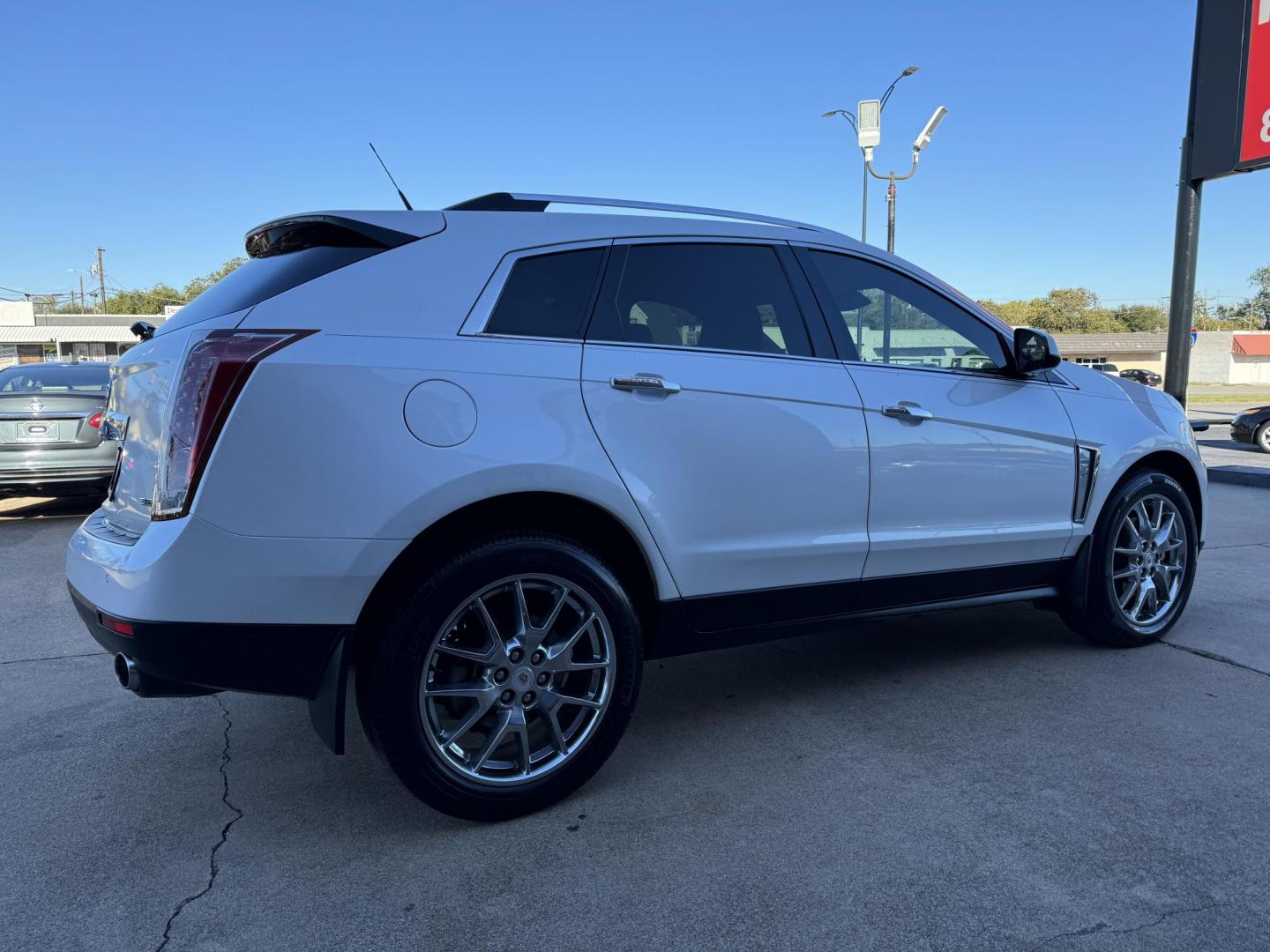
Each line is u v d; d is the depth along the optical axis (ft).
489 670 8.30
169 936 6.84
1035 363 11.69
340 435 7.57
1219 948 6.55
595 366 8.80
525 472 8.21
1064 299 344.49
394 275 8.28
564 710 9.06
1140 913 6.96
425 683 7.95
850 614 10.87
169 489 7.45
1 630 15.25
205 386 7.38
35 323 208.54
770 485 9.77
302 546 7.48
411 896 7.34
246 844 8.19
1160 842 7.98
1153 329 331.36
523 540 8.28
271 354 7.46
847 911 7.04
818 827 8.34
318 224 8.71
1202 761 9.62
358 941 6.76
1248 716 10.89
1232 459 45.50
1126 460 12.80
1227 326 331.16
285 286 8.09
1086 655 13.32
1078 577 12.80
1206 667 12.71
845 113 61.36
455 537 8.29
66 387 27.43
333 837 8.30
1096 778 9.23
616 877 7.57
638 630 9.01
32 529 26.04
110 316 215.72
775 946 6.64
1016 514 11.87
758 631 10.19
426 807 8.88
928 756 9.83
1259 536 23.20
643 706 11.49
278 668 7.63
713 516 9.45
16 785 9.41
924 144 60.44
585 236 9.27
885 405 10.62
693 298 9.74
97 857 8.00
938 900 7.16
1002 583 12.11
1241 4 32.24
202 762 9.99
